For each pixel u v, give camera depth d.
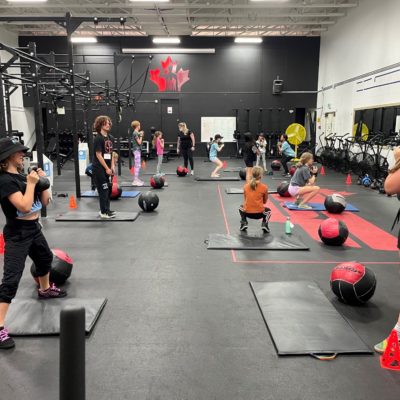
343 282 3.00
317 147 16.56
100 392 2.05
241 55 16.89
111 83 16.97
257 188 4.92
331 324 2.69
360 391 2.06
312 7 12.26
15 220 2.52
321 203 7.20
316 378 2.17
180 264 3.97
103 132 5.67
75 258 4.15
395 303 3.09
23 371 2.23
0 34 14.95
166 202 7.26
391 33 10.20
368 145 10.06
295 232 5.17
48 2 12.58
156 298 3.18
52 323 2.70
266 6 12.08
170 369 2.25
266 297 3.12
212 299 3.16
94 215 6.02
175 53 16.81
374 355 2.38
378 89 10.95
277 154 16.91
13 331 2.59
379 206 6.97
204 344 2.51
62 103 15.73
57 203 7.06
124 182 9.73
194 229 5.33
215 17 14.05
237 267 3.88
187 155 11.11
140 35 16.66
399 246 2.51
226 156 17.59
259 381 2.14
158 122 17.30
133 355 2.38
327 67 15.60
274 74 17.00
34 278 3.28
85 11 13.74
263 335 2.61
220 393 2.04
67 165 14.24
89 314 2.83
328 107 15.46
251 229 5.29
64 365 1.28
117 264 3.97
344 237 4.52
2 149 2.39
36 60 5.99
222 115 17.28
